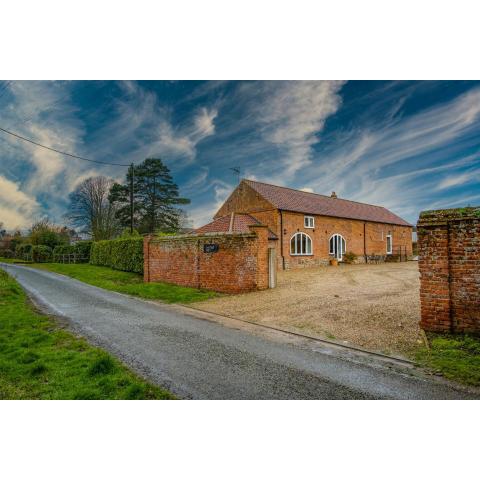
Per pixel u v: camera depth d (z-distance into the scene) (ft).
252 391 14.43
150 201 146.82
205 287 46.06
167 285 49.39
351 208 116.98
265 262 43.60
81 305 36.50
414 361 17.63
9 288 43.62
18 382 15.40
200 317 30.30
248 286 42.50
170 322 28.19
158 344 21.59
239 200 94.73
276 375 16.16
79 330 25.38
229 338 23.06
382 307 30.37
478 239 20.26
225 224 78.69
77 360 17.93
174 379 15.70
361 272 69.62
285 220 85.35
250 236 42.50
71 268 85.61
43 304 37.04
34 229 168.25
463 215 20.92
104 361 16.43
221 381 15.47
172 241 51.85
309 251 90.89
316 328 25.13
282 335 23.79
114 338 23.09
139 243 68.49
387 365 17.37
